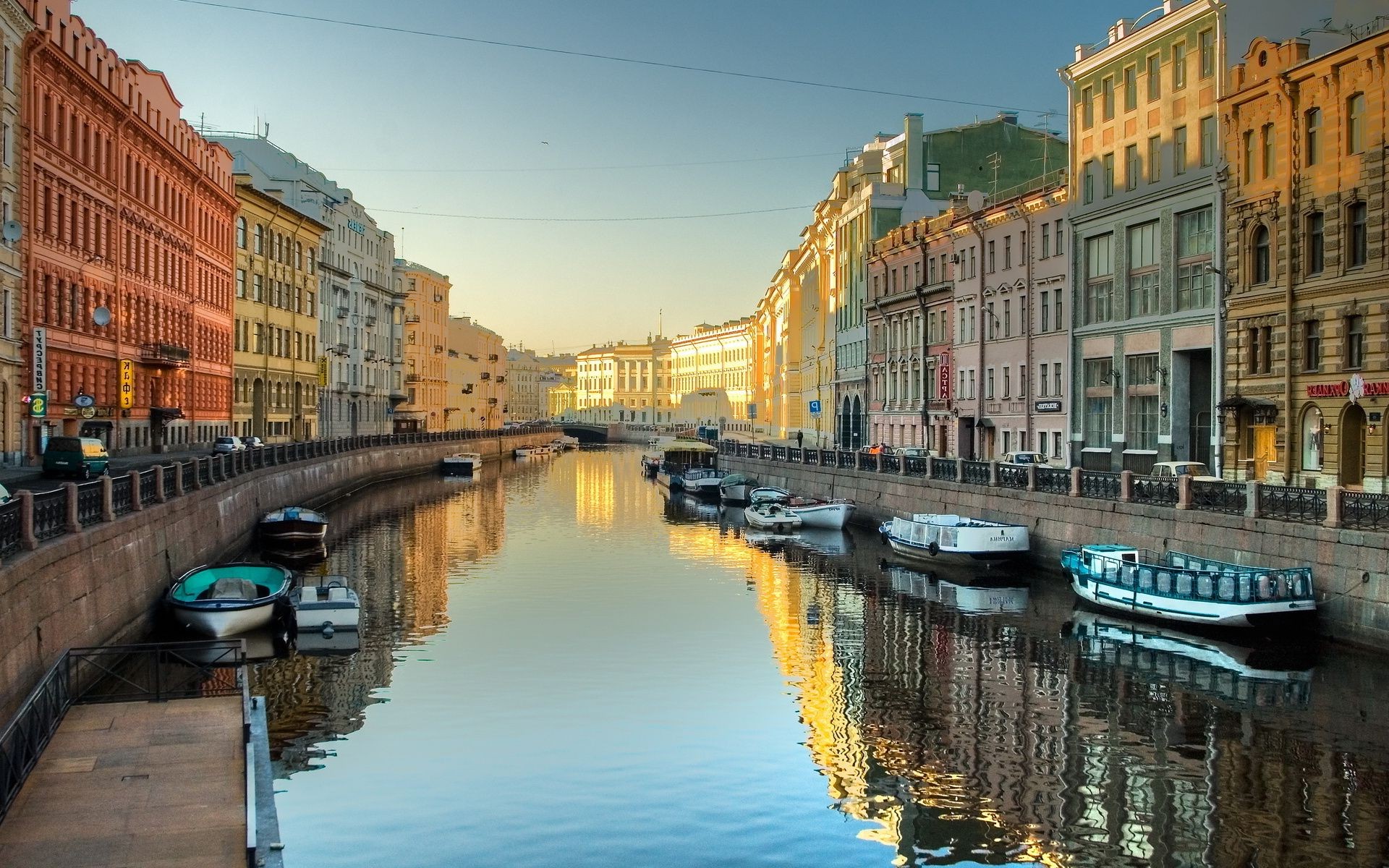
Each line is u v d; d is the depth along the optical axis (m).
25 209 40.44
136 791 14.54
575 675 24.92
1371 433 32.16
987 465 41.25
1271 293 36.16
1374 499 24.44
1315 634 25.48
